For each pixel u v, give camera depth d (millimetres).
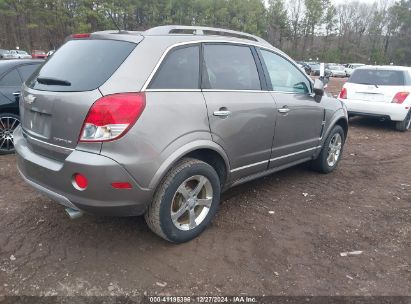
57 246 3316
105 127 2729
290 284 2936
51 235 3486
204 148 3316
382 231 3838
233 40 3789
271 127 4043
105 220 3779
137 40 3078
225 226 3764
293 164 4770
